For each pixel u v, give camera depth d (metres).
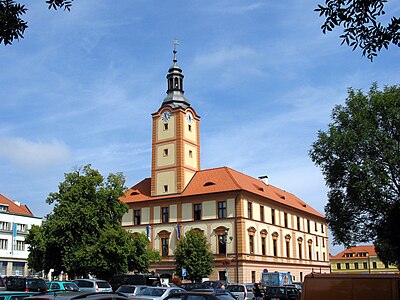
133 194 68.06
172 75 69.06
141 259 49.94
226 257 58.22
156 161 66.38
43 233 43.78
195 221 61.25
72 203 43.75
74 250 42.97
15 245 78.38
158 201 64.50
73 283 32.06
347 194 32.47
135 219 66.12
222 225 59.34
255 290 38.62
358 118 31.88
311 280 15.38
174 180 64.19
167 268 61.22
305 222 78.31
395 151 30.55
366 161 30.77
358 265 129.88
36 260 45.00
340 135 32.19
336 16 9.48
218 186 61.59
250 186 65.31
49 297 10.30
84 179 44.97
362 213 32.44
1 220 77.69
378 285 14.38
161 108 67.50
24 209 85.31
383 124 31.72
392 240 23.70
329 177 33.22
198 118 69.44
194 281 54.91
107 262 43.25
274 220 67.44
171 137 65.81
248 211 60.91
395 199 29.44
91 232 44.09
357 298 14.52
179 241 56.47
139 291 27.64
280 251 67.50
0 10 9.62
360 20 9.55
